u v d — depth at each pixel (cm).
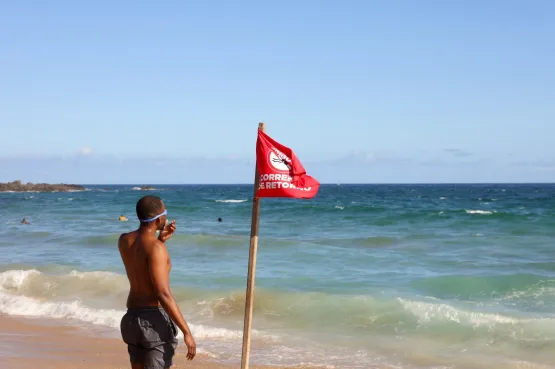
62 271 1538
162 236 439
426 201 6444
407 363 818
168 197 8769
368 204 5469
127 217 3766
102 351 860
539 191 11988
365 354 860
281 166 514
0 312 1133
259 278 1406
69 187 15325
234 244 1973
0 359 812
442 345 897
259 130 525
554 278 1331
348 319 1035
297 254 1781
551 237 2197
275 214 3766
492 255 1791
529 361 815
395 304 1077
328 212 3806
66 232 2623
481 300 1177
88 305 1180
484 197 7925
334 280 1376
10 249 2053
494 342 895
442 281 1333
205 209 4431
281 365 805
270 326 1025
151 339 403
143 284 408
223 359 830
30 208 4994
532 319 968
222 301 1162
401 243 2138
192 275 1442
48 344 902
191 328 995
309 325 1020
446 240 2177
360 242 2205
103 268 1581
